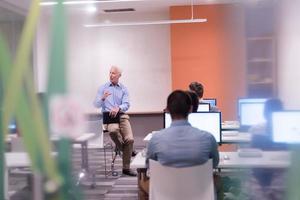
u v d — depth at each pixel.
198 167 2.08
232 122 3.42
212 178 2.12
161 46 8.12
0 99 0.96
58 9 0.96
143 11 8.16
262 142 1.46
